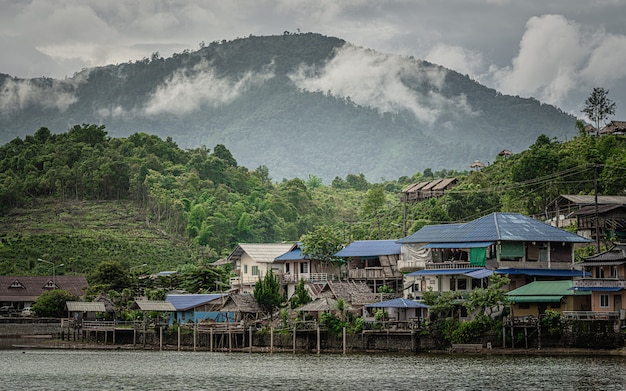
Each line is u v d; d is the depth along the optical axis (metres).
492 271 116.81
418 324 111.12
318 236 143.12
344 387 84.50
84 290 170.75
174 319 141.12
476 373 90.31
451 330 109.06
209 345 128.50
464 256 124.56
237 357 115.38
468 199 187.12
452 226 131.00
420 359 103.81
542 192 175.62
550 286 111.75
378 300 124.31
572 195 161.38
